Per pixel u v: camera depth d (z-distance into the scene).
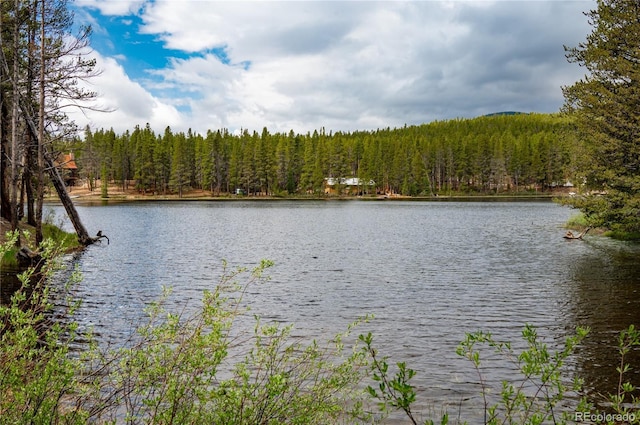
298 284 18.34
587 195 27.52
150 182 115.44
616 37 24.31
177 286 17.94
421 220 52.66
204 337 4.17
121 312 13.76
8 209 27.09
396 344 11.12
